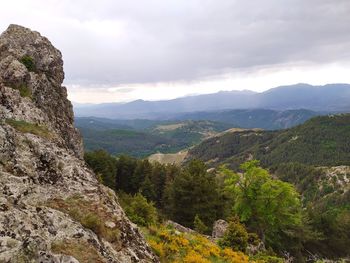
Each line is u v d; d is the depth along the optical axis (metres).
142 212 27.69
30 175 13.64
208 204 54.28
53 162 15.29
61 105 30.14
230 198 60.91
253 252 32.59
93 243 11.64
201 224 37.31
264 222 45.16
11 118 18.34
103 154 79.50
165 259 18.83
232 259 24.36
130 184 87.31
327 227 66.06
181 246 22.31
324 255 61.81
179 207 55.59
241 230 29.75
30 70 29.30
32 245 8.72
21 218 10.06
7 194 11.54
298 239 54.44
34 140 15.80
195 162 62.25
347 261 56.78
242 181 44.50
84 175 16.05
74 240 11.23
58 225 11.34
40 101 26.72
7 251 8.22
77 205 13.72
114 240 13.16
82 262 10.52
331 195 179.75
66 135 28.38
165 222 31.39
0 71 26.11
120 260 12.22
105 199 15.24
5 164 13.12
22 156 14.16
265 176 43.34
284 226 53.25
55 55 32.84
